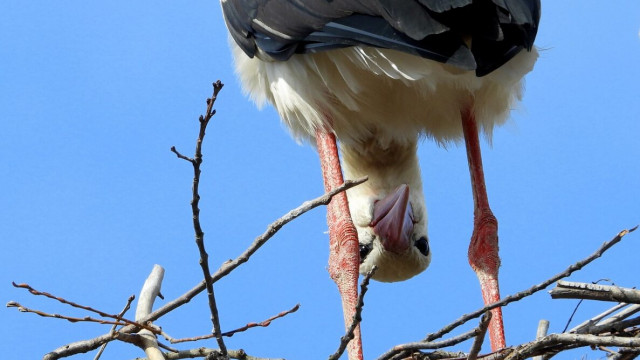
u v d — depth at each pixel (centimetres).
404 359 734
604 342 656
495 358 705
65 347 757
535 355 693
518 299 673
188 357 793
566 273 665
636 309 744
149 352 761
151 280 832
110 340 764
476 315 678
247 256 690
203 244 679
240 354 786
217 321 705
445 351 739
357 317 679
